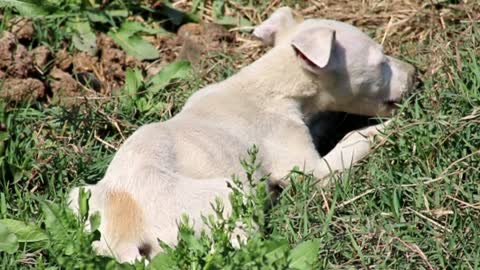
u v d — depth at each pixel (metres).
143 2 14.59
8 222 10.35
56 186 11.42
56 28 13.83
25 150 11.82
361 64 11.75
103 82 13.48
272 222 10.45
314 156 11.70
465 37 12.65
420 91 11.99
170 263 9.13
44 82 13.16
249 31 14.12
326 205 10.67
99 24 14.12
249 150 11.09
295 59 11.77
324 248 10.05
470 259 9.75
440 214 10.32
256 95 11.79
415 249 9.88
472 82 11.77
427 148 11.02
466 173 10.73
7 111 12.17
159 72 13.16
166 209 9.98
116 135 12.28
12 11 13.95
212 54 13.52
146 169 10.25
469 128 11.07
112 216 10.06
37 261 9.78
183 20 14.53
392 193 10.58
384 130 11.48
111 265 8.99
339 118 12.54
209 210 9.98
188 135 10.95
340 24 12.00
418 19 13.50
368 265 9.88
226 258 8.83
